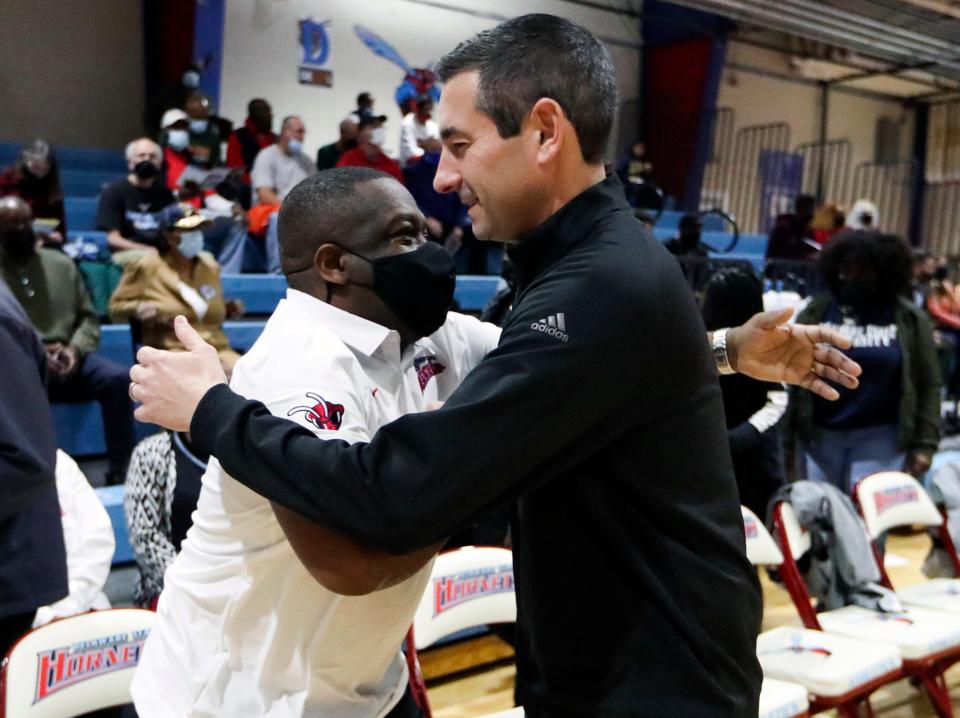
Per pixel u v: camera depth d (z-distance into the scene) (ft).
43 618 7.11
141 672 4.34
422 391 4.66
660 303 3.39
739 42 35.24
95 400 13.48
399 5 28.66
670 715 3.41
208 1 24.73
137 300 13.41
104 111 26.27
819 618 9.67
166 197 17.43
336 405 3.66
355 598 3.88
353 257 4.12
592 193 3.58
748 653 3.67
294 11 26.94
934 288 23.40
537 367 3.20
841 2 22.97
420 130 22.75
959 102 41.78
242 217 18.56
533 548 3.66
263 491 3.25
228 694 4.04
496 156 3.52
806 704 7.69
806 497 10.15
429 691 10.32
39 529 6.11
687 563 3.49
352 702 4.18
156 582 8.11
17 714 5.53
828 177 39.52
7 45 24.68
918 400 12.14
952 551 11.12
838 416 12.32
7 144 23.44
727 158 35.42
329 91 27.86
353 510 3.12
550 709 3.63
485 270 21.70
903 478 10.93
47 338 12.85
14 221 12.63
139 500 8.34
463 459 3.11
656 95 34.94
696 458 3.58
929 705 10.52
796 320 12.83
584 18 32.99
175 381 3.48
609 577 3.53
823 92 38.81
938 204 42.83
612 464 3.49
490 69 3.47
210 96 25.20
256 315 17.89
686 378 3.51
